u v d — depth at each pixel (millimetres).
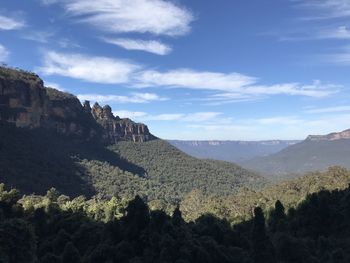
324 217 93312
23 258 58906
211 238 73562
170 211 170000
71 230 84625
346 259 74125
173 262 63844
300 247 74625
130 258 66125
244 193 174750
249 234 89188
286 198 142125
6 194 90375
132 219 71500
